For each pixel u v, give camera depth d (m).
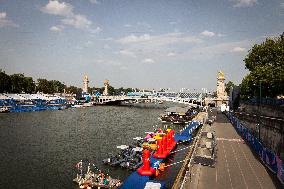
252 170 34.97
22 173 50.28
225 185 29.28
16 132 92.62
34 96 194.12
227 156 42.53
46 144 75.19
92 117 145.38
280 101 46.09
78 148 70.88
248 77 75.69
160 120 132.25
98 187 42.47
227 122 100.25
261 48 76.62
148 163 43.22
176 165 52.59
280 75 60.41
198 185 29.16
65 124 115.56
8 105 165.12
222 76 191.75
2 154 63.53
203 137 56.41
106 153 65.75
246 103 81.88
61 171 51.50
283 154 36.78
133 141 81.00
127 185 37.56
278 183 30.14
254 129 59.22
